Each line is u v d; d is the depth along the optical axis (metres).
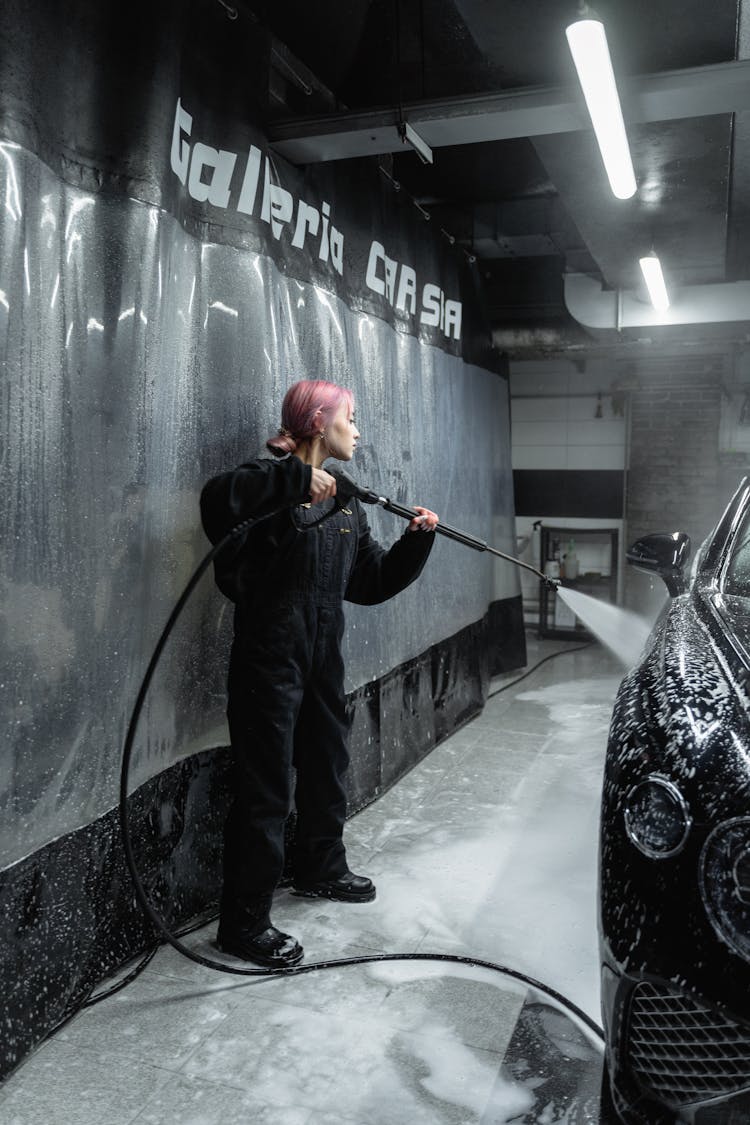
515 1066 1.85
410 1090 1.78
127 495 2.11
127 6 2.05
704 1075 1.33
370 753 3.51
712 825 1.34
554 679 6.02
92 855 2.06
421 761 4.10
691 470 7.56
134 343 2.10
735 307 5.32
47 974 1.92
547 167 3.49
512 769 3.96
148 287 2.13
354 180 3.42
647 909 1.36
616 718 1.72
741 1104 1.30
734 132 3.34
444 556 4.52
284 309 2.84
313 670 2.50
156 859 2.32
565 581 7.84
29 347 1.79
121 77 2.04
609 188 3.73
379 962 2.29
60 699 1.92
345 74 3.44
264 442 2.64
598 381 7.93
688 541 2.70
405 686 3.93
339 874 2.68
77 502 1.95
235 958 2.31
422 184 4.79
